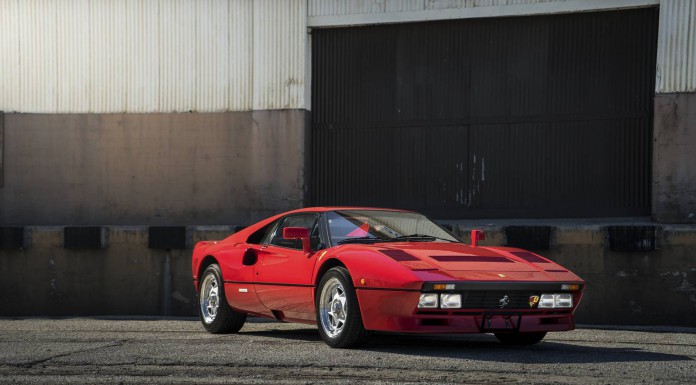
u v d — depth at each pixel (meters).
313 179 14.05
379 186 13.76
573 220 12.68
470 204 13.30
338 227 6.86
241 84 14.03
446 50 13.46
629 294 10.97
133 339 7.23
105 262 13.58
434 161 13.51
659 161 11.82
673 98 11.77
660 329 10.02
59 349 6.44
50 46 14.76
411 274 5.70
